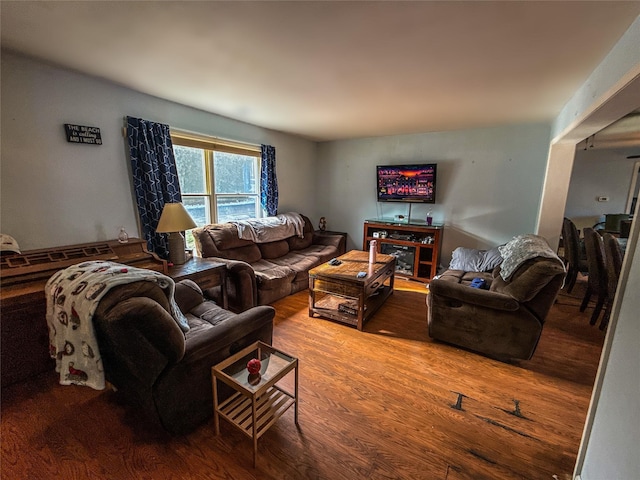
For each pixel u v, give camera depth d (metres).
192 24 1.50
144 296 1.28
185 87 2.46
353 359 2.23
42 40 1.68
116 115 2.44
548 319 2.91
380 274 3.05
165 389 1.34
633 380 0.91
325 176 5.38
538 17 1.39
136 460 1.36
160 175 2.74
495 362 2.21
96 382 1.29
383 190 4.66
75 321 1.27
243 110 3.18
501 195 4.00
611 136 3.79
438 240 4.02
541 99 2.66
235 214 3.91
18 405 1.68
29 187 2.01
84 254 2.10
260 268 3.43
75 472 1.30
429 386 1.92
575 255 3.55
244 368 1.59
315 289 2.90
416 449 1.46
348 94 2.61
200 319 2.05
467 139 4.11
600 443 1.09
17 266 1.80
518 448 1.47
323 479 1.30
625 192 5.61
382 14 1.39
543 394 1.86
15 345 1.79
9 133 1.90
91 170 2.32
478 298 2.18
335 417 1.65
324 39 1.64
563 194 3.29
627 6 1.28
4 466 1.33
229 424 1.59
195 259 2.90
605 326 2.62
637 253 0.98
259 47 1.74
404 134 4.54
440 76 2.18
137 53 1.84
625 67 1.49
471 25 1.48
